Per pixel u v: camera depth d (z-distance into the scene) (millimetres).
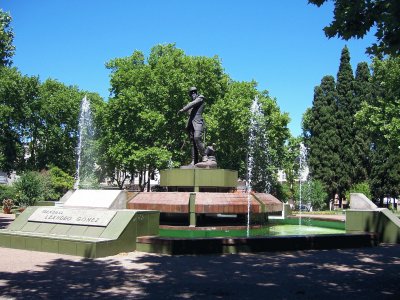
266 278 8844
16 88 48906
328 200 51188
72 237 12133
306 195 46438
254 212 17719
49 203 20297
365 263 10797
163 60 42250
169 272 9336
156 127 39844
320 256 11766
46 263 10336
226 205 17141
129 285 8094
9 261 10586
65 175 45781
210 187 18578
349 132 50938
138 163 40938
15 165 53250
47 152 55938
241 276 9000
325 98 52375
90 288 7836
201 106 19734
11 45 23203
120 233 11781
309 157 52469
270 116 44531
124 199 14414
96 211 13039
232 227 17281
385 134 31250
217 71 44969
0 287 7859
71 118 55531
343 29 7848
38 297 7152
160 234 15789
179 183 18703
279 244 12500
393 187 48031
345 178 49938
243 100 41531
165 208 17172
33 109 52062
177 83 40312
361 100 50250
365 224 16281
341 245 13477
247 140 43375
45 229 13398
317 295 7457
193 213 17031
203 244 11773
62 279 8594
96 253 11055
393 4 7035
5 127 48719
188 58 42094
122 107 41531
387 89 30797
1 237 13156
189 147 42438
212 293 7516
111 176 54812
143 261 10648
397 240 15219
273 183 49094
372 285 8305
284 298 7219
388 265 10539
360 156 49531
